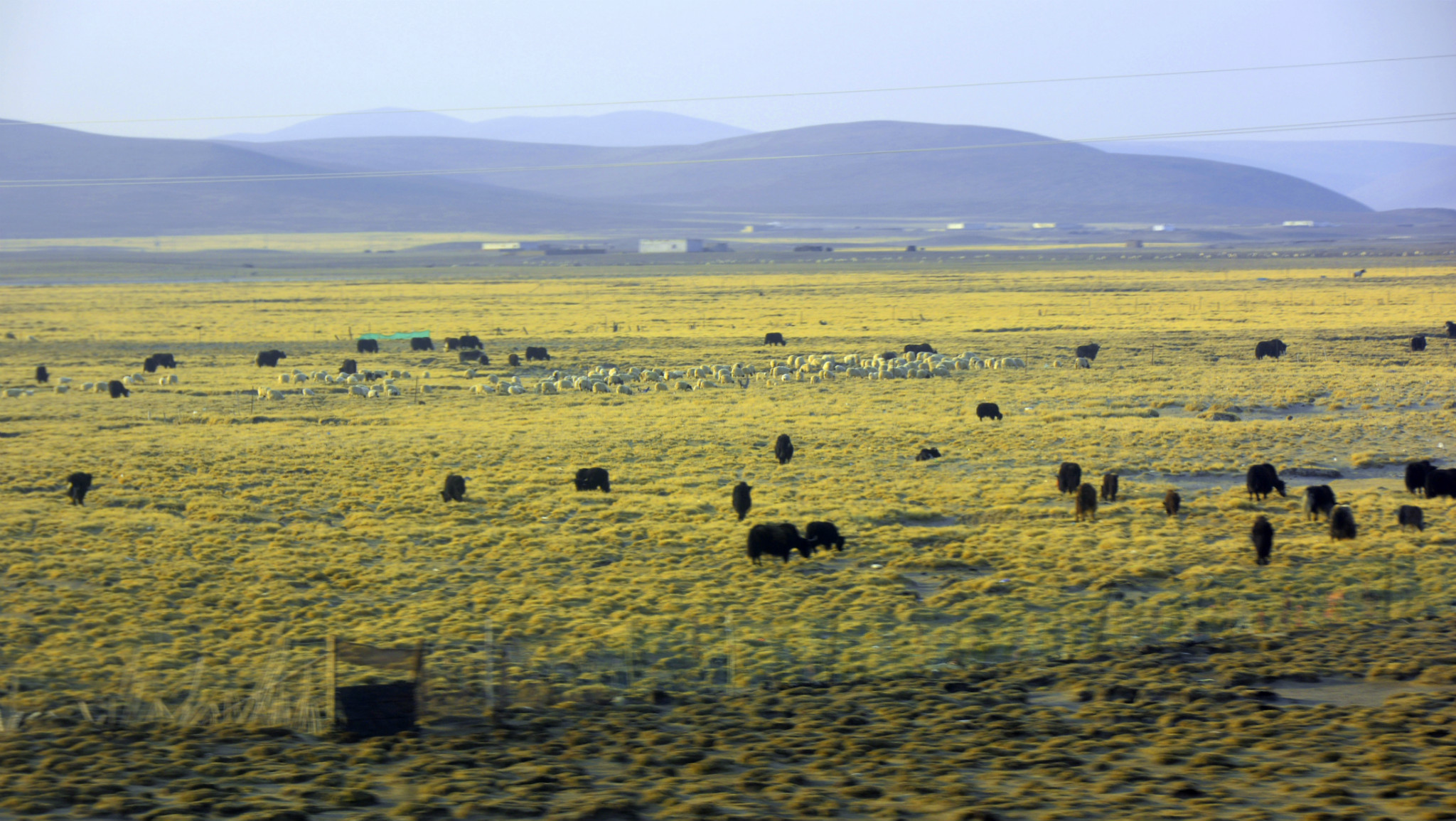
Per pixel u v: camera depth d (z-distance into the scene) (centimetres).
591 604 7081
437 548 8750
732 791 3747
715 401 18650
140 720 4884
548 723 4803
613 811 3456
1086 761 4097
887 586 7438
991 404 16150
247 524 9606
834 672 5731
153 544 8725
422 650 5219
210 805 3516
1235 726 4519
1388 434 14612
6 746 4378
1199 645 6094
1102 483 10900
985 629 6488
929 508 10288
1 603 6988
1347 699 4969
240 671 5616
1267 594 7200
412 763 4159
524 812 3466
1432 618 6594
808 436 14600
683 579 7738
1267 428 14988
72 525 9350
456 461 12938
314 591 7406
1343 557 8175
